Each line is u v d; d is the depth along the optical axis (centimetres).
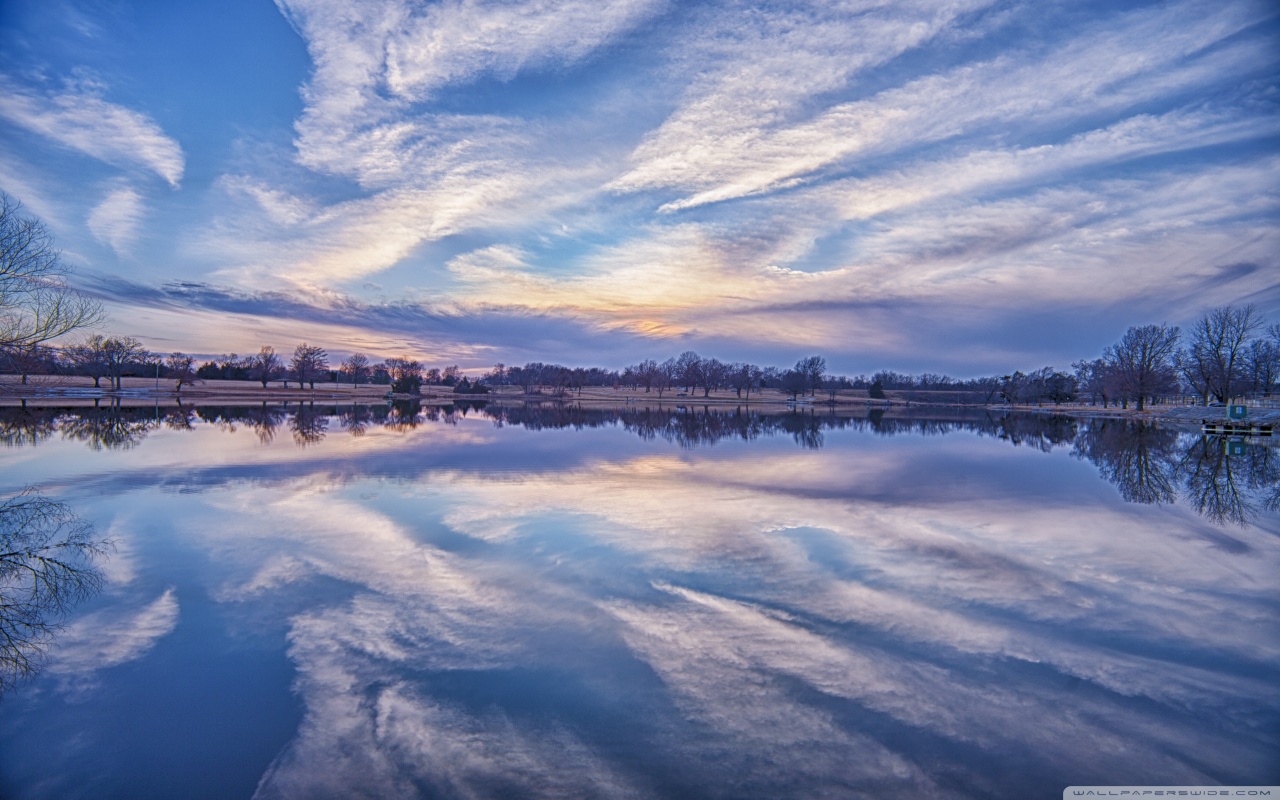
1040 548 1002
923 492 1509
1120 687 552
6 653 615
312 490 1456
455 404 9081
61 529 1083
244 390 10425
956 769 438
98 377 8425
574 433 3384
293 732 480
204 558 918
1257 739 477
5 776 432
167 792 416
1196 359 5662
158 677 566
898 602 749
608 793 411
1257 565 920
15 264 1819
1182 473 1947
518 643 631
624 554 943
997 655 612
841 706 516
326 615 705
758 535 1063
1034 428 4412
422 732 479
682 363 17388
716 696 531
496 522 1145
